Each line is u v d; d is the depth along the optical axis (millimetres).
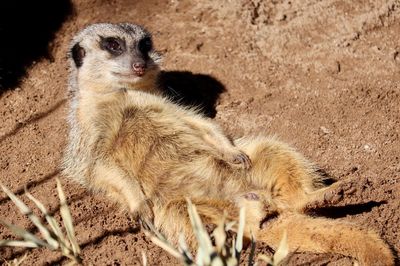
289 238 4344
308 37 6480
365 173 5227
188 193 4988
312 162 5230
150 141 5160
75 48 5805
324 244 4250
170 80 6277
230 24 6711
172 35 6723
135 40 5695
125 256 4660
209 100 6098
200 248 3703
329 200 4691
